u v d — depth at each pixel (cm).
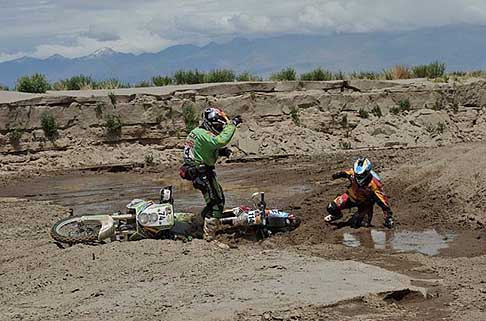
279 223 1159
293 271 868
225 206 1445
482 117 2814
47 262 970
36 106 2320
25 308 776
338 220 1241
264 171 1973
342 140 2570
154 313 722
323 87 2772
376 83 2830
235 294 773
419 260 960
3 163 2217
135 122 2427
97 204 1572
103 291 819
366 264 920
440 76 3216
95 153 2323
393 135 2605
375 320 700
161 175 2025
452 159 1509
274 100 2614
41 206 1509
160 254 968
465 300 767
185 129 2477
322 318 702
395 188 1449
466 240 1081
